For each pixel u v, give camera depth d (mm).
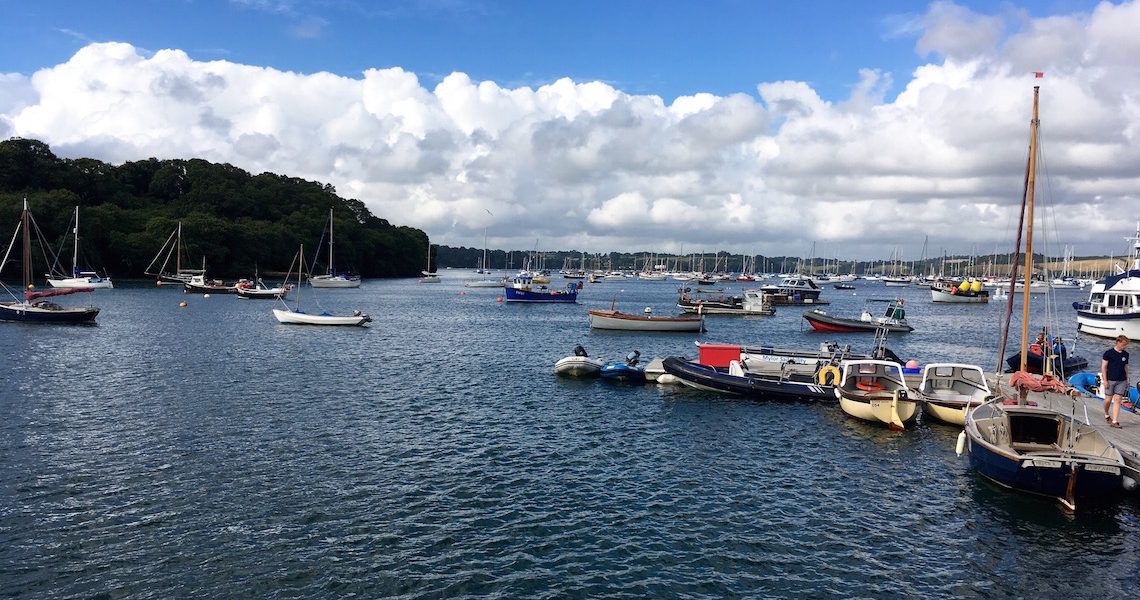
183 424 27531
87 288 107500
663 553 16656
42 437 25297
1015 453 19562
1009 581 15492
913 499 20328
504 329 71188
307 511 18750
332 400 32781
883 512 19344
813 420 29844
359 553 16344
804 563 16266
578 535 17578
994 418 22125
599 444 25891
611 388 36781
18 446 24094
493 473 22219
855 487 21375
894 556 16656
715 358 38594
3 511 18344
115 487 20250
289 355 47750
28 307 64562
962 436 22625
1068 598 14805
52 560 15719
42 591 14391
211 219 155375
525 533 17625
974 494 20672
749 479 22078
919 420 29828
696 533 17812
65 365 41406
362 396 33875
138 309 83688
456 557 16234
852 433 27734
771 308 98688
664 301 132875
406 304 109312
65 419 28000
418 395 34375
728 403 33094
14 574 15039
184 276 134000
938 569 16031
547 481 21562
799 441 26562
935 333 76562
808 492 20938
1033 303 132625
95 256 134625
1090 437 20125
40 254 123125
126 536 17016
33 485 20297
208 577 15117
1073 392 25266
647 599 14539
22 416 28375
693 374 35688
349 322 68812
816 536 17750
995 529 18141
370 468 22438
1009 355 57875
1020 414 21391
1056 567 16125
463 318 84812
